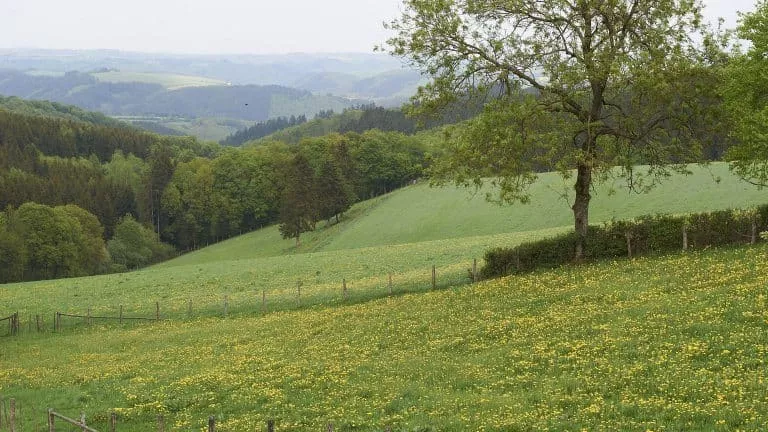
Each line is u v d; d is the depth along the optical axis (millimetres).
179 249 173250
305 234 141125
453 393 22781
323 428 20984
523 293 36406
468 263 55938
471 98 41781
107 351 41000
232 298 56906
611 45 39531
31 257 121250
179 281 71938
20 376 35469
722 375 19344
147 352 38844
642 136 41531
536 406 19797
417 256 68812
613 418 17812
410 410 21547
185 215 166875
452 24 40062
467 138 40094
